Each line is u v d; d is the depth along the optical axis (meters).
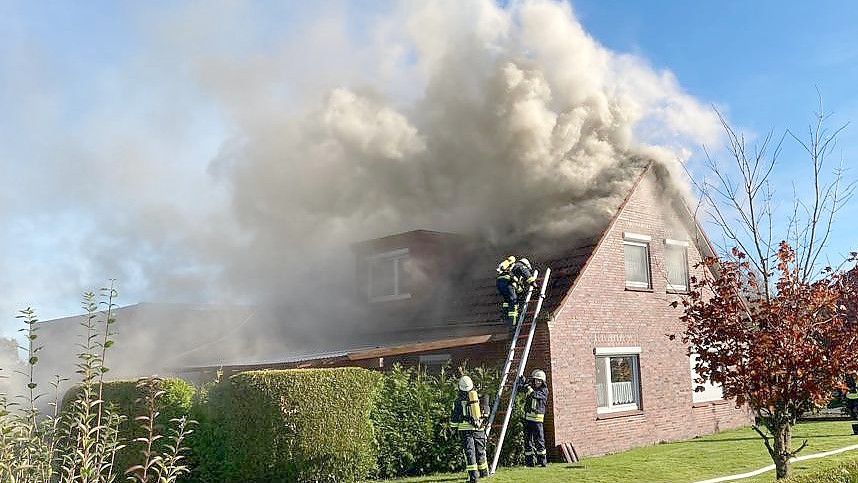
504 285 14.17
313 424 10.26
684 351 17.08
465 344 13.77
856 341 8.15
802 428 17.38
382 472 12.02
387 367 16.20
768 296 8.65
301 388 10.32
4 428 6.54
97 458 7.05
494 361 14.61
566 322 14.40
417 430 12.46
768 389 8.11
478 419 11.30
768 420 8.57
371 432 11.03
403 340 16.47
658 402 16.12
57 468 7.46
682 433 16.56
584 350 14.65
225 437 10.48
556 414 13.80
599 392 15.04
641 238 16.58
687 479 10.77
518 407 13.34
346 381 10.74
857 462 8.41
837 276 9.34
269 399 10.16
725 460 12.58
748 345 8.28
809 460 12.09
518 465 13.19
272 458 10.06
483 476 11.67
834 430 16.56
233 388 10.42
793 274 8.37
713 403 17.59
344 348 17.12
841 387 8.11
